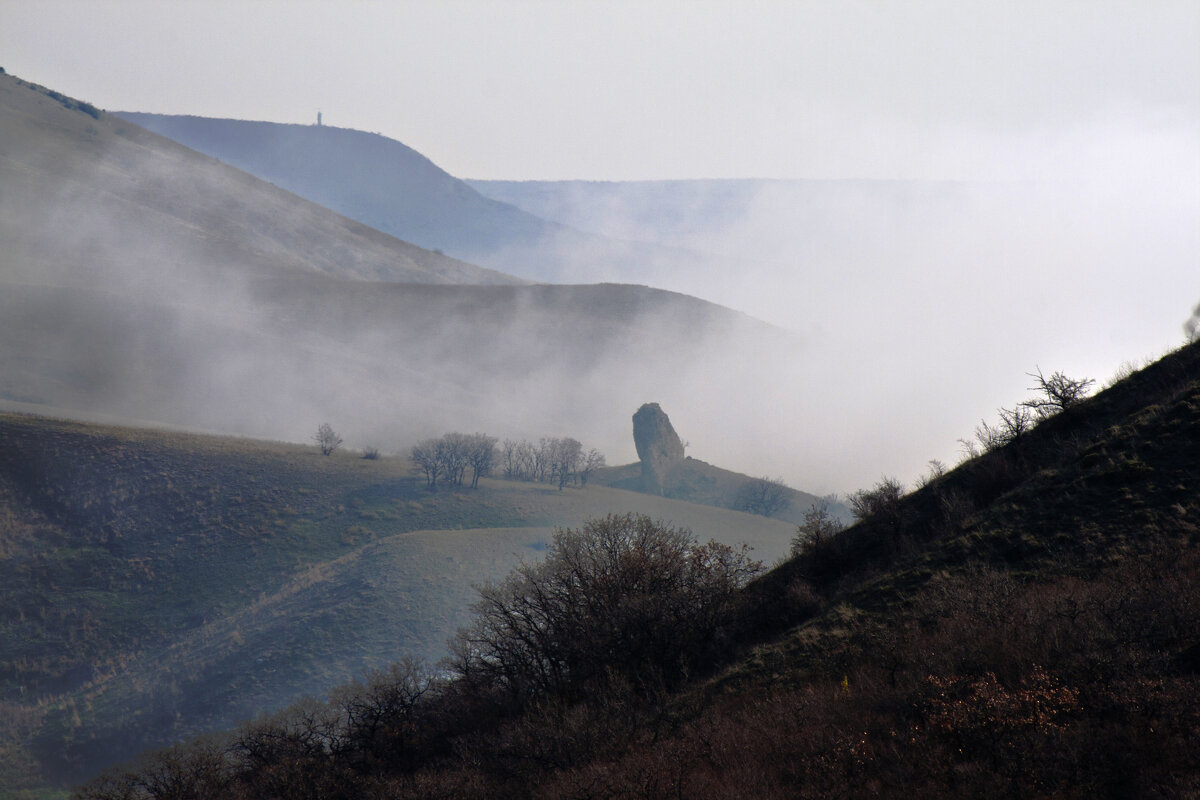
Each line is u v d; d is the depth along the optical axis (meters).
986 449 20.38
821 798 9.32
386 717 21.89
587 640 18.86
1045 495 16.06
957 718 9.45
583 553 21.98
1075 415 18.89
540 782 13.88
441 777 16.58
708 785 10.59
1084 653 9.94
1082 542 13.89
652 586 20.31
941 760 9.20
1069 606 11.19
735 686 14.58
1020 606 11.88
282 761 21.38
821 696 12.22
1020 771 8.49
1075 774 8.22
